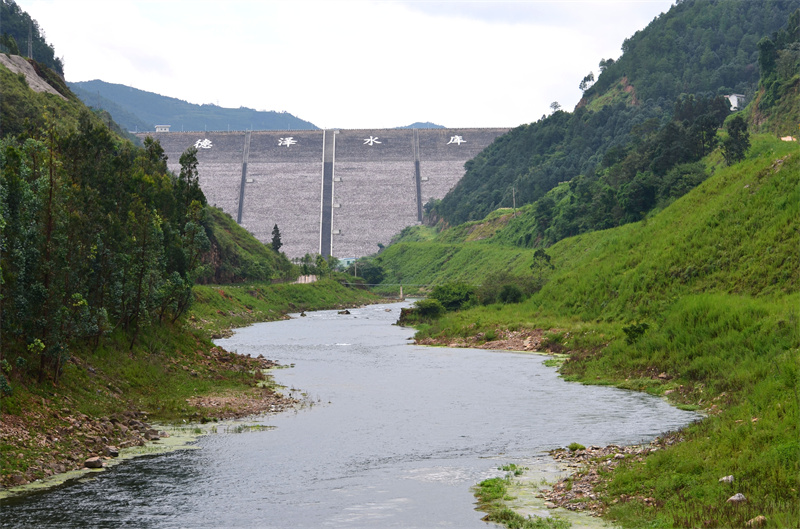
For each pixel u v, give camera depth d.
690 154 165.38
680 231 81.06
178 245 55.84
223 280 161.25
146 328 49.56
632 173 180.75
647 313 69.56
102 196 47.03
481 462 28.78
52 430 29.69
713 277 68.19
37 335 33.94
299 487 25.23
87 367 38.66
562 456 29.38
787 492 20.88
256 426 35.72
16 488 24.64
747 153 141.25
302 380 52.75
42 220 35.41
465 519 21.61
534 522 21.02
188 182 63.81
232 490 24.80
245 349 77.25
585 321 76.94
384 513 22.30
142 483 25.45
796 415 26.19
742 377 40.69
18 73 136.12
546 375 55.09
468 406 41.72
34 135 46.84
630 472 24.94
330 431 34.69
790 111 187.00
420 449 31.02
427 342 83.38
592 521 21.11
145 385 41.41
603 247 96.12
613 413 39.06
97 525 20.97
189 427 35.25
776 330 46.72
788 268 61.50
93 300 43.66
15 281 33.44
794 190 70.25
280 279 186.00
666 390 45.28
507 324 82.06
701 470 23.98
